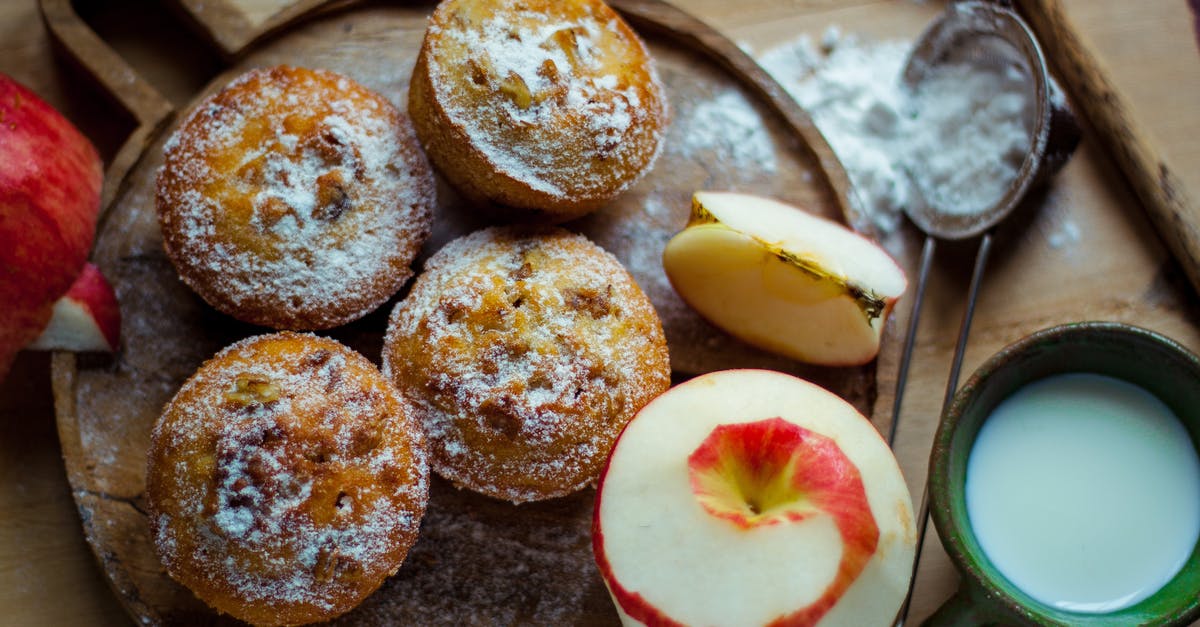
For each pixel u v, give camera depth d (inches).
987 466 17.8
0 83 18.0
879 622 16.6
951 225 19.5
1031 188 20.0
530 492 17.9
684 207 19.4
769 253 17.6
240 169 17.8
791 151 19.6
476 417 17.5
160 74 19.9
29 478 18.7
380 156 18.2
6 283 17.6
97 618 18.4
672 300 19.1
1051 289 19.8
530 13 18.2
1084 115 20.2
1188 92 20.4
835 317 18.0
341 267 17.9
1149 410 17.8
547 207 18.2
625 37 18.6
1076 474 17.7
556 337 17.7
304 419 17.0
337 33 19.6
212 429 16.9
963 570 16.7
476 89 17.8
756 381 17.3
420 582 18.1
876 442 17.1
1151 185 19.7
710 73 19.8
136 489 18.2
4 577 18.4
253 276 17.8
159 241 18.9
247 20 19.3
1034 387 18.0
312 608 17.1
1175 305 19.7
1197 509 17.5
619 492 16.8
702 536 16.5
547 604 18.1
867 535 16.6
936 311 19.6
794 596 16.4
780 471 16.8
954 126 20.1
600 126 17.9
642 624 16.6
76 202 18.3
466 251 18.3
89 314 18.3
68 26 19.1
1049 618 16.5
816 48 20.6
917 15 20.7
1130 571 17.4
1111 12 20.6
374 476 17.1
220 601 17.1
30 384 19.0
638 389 17.9
